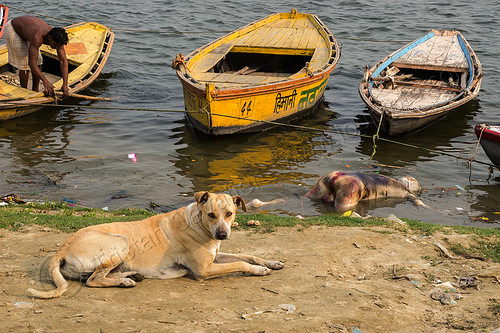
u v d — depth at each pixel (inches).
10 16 933.8
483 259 255.0
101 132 542.6
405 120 532.1
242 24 967.0
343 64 781.9
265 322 176.2
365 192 399.9
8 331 161.5
